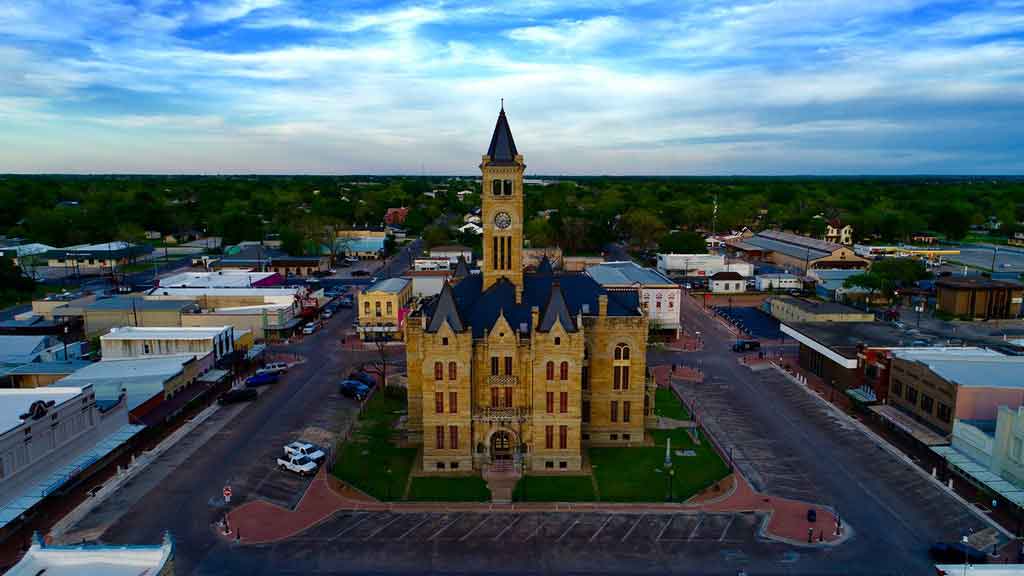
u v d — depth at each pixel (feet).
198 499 259.39
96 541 228.63
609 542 232.12
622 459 300.20
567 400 285.02
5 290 631.97
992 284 580.30
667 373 430.20
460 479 281.13
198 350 408.05
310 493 266.36
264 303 545.44
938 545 220.84
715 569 216.33
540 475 284.82
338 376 421.59
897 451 304.50
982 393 287.48
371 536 235.40
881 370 354.95
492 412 288.30
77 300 543.39
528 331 296.51
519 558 222.48
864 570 215.51
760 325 564.71
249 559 220.23
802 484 273.54
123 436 297.53
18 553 219.82
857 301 638.53
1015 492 243.81
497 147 319.88
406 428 334.03
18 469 242.58
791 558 222.07
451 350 281.13
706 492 267.18
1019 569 162.71
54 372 377.50
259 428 333.01
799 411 359.05
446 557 223.10
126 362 381.81
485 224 323.57
